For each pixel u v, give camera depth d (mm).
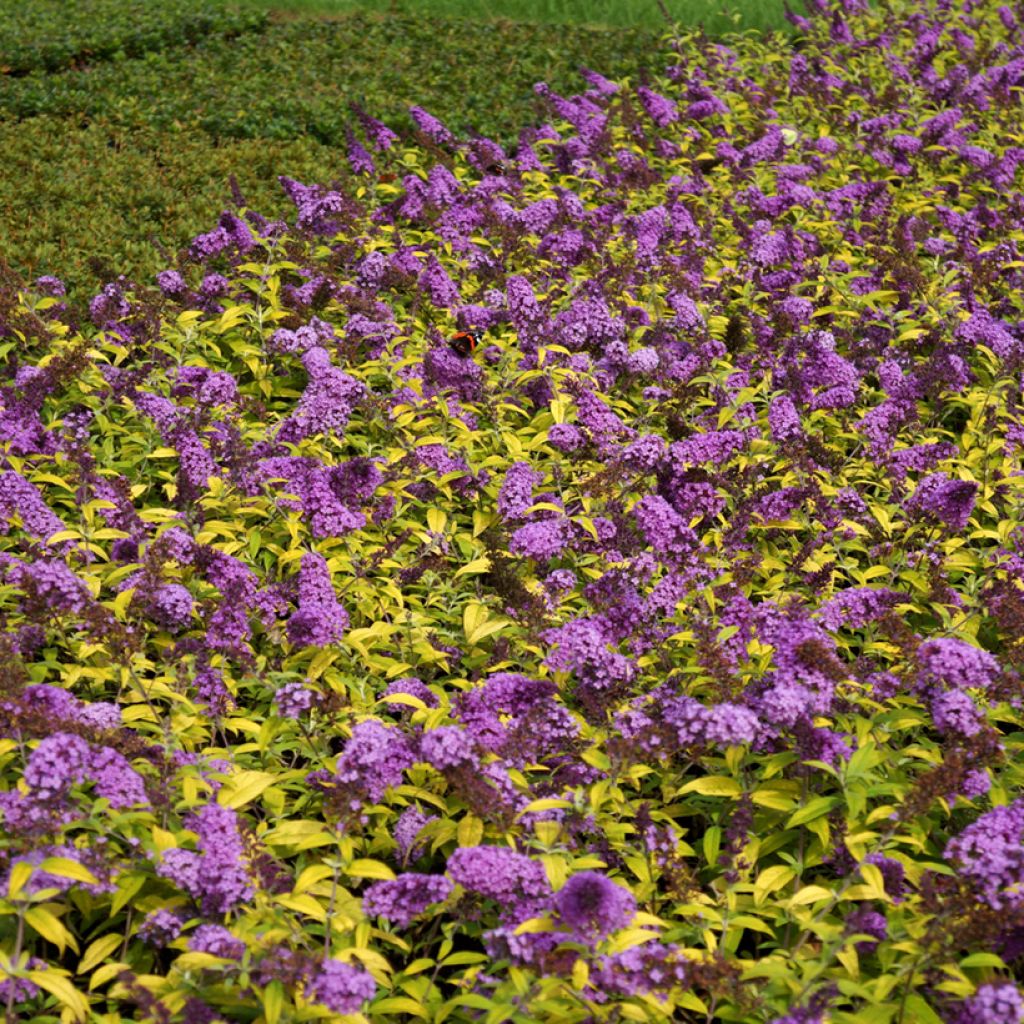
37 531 5395
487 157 10773
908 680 4652
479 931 4098
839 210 10188
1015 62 13586
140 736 4363
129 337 7496
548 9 17094
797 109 12828
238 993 3658
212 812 3898
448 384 7066
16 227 9312
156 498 6582
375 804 4391
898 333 8242
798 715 4191
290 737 4773
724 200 10250
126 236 9352
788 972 3695
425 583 5727
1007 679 4625
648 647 5207
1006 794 4586
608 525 5719
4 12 15359
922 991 3859
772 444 6801
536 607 5016
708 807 4676
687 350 7816
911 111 12516
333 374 6691
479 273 8516
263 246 8523
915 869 4125
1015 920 3611
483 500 6512
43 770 3707
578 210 9461
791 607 4945
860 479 6797
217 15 15438
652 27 16391
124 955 3930
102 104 12258
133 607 5059
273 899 3830
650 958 3652
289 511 5902
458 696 4621
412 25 15828
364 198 10242
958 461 6781
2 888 3691
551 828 4066
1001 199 10984
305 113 12312
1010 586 5312
